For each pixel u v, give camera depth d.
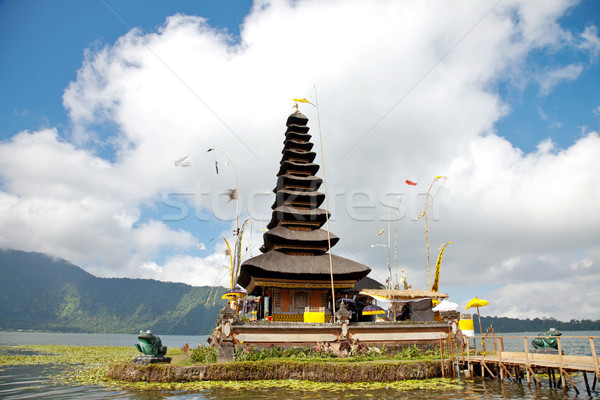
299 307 36.66
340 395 21.16
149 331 26.86
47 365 39.34
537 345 30.41
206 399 19.89
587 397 21.62
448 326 32.69
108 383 24.77
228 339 27.78
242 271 37.06
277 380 25.16
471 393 22.41
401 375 25.88
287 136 45.78
